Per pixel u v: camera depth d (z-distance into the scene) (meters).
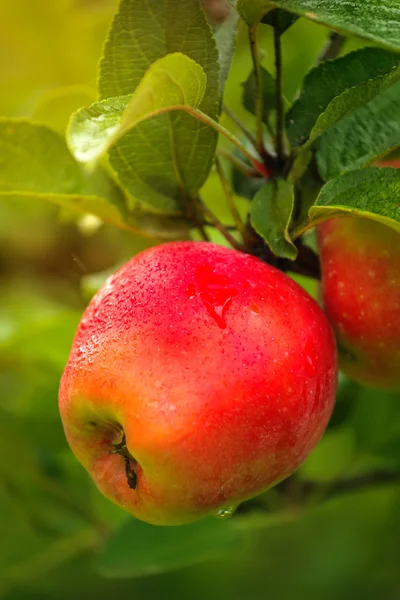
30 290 0.77
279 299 0.49
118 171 0.52
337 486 0.62
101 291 0.51
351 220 0.51
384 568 0.74
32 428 0.68
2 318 0.71
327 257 0.52
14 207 0.75
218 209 0.65
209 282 0.49
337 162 0.52
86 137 0.44
